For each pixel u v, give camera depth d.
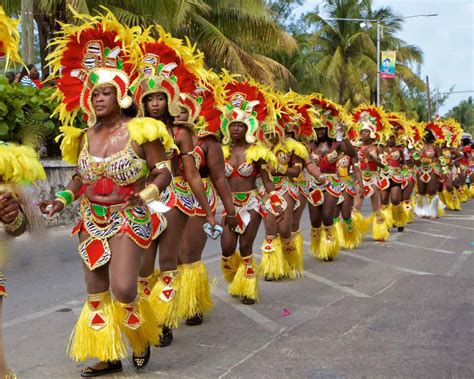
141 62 4.48
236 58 18.16
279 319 5.36
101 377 3.94
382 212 10.66
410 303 5.95
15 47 3.17
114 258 3.68
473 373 4.06
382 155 11.20
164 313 4.58
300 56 29.34
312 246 8.48
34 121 10.02
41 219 3.38
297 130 7.62
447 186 16.39
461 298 6.16
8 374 3.16
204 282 5.18
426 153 13.90
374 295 6.30
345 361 4.28
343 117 8.55
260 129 6.30
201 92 5.44
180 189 4.71
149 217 3.84
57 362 4.23
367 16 34.72
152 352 4.46
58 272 7.24
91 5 15.14
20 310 5.60
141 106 4.52
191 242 5.05
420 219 13.88
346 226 9.44
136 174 3.68
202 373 4.04
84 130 3.87
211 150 5.05
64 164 11.24
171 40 4.64
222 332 4.96
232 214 5.27
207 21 18.17
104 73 3.79
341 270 7.71
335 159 8.24
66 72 4.07
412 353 4.45
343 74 32.84
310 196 8.16
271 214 6.95
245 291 5.89
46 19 15.82
